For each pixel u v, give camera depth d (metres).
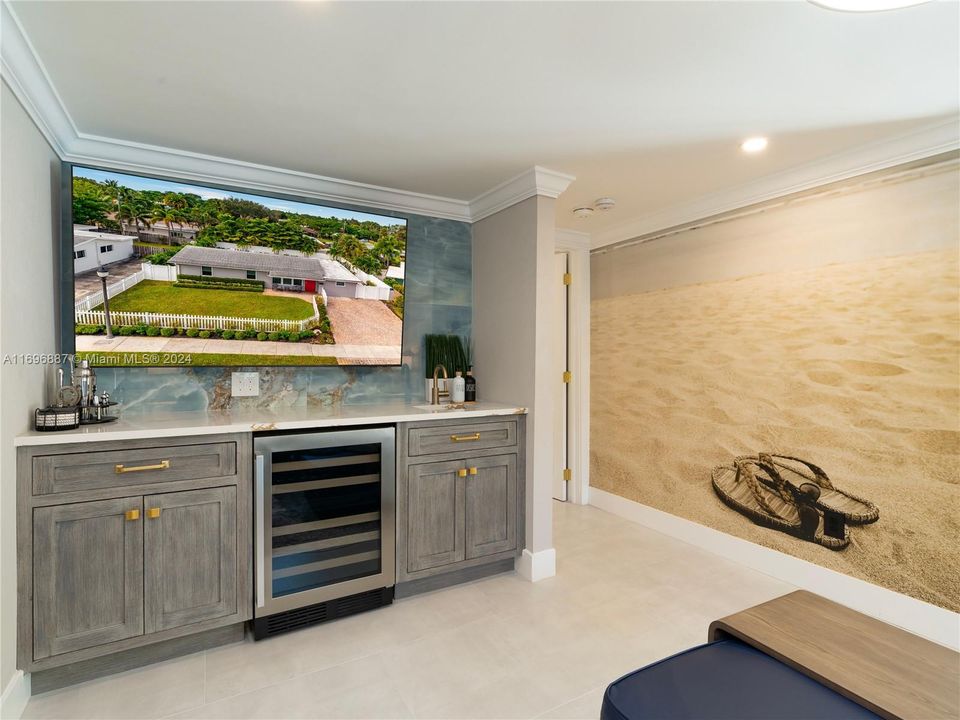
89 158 2.38
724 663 1.38
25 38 1.60
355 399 3.09
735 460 3.14
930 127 2.24
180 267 2.49
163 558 2.03
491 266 3.25
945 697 1.20
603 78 1.88
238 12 1.49
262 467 2.21
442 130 2.30
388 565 2.53
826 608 1.64
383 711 1.80
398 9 1.48
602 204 3.33
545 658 2.12
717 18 1.53
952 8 1.46
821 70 1.82
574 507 4.25
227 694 1.88
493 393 3.23
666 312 3.62
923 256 2.30
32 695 1.85
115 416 2.32
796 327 2.82
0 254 1.62
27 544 1.80
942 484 2.24
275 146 2.47
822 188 2.69
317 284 2.82
